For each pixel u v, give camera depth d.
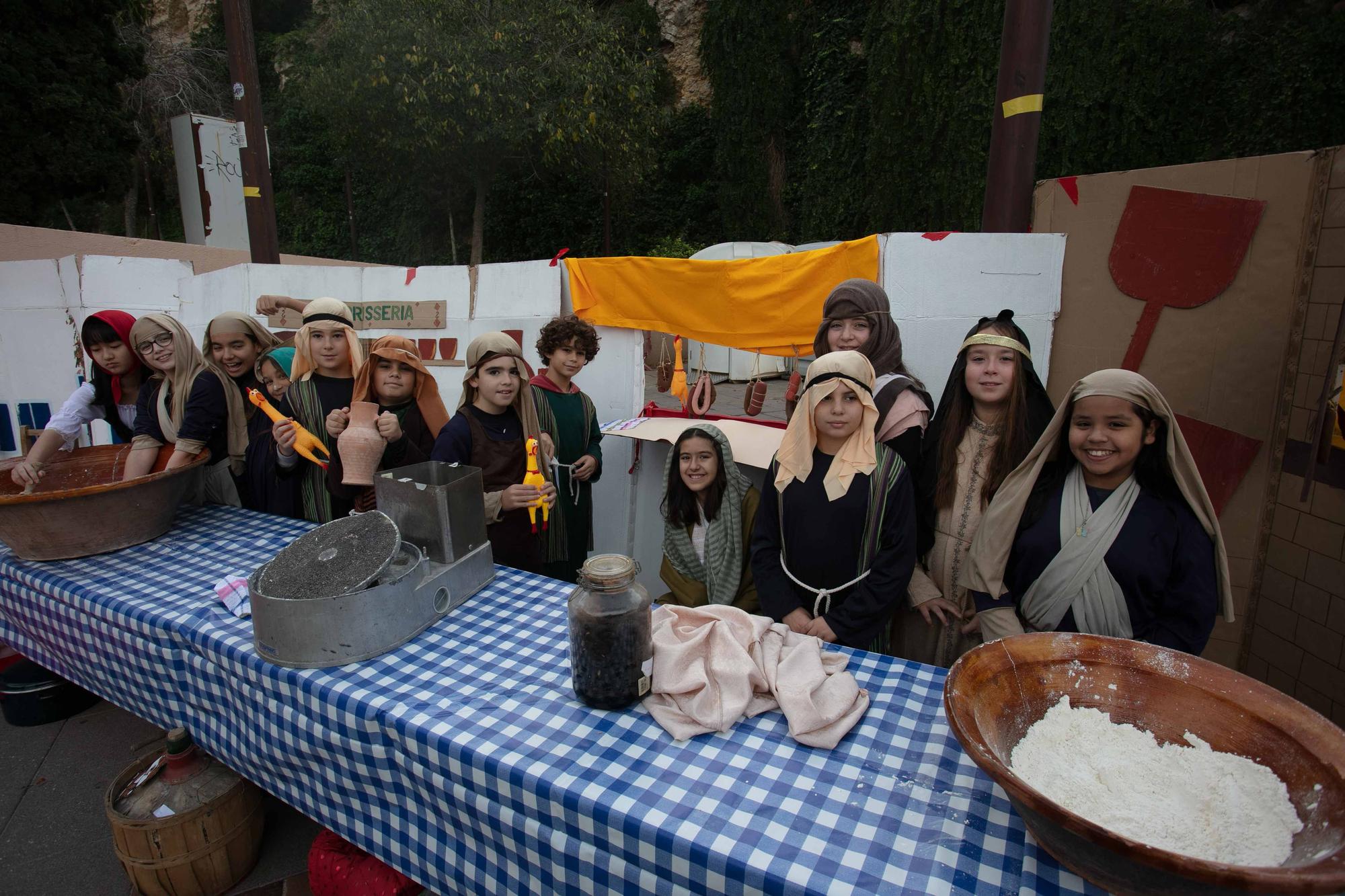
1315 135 8.27
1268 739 0.91
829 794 1.00
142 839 1.59
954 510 1.69
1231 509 2.22
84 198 10.55
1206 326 2.17
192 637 1.45
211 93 16.70
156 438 2.22
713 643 1.27
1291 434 2.08
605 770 1.04
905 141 10.41
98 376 2.39
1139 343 2.27
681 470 2.06
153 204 18.58
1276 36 8.41
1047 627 1.44
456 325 3.54
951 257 2.47
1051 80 9.04
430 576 1.52
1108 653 1.07
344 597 1.31
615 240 17.67
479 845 1.13
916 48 9.99
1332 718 1.94
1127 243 2.25
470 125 12.54
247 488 2.43
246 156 4.44
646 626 1.18
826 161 13.07
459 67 11.52
